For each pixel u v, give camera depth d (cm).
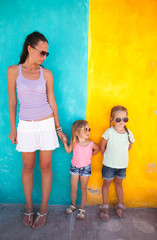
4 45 213
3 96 222
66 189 244
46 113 192
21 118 188
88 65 218
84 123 208
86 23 209
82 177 219
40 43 171
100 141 236
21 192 244
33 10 206
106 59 217
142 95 225
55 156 237
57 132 212
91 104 227
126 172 242
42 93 188
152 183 244
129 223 216
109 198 245
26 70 181
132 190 246
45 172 209
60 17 208
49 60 216
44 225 209
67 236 195
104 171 223
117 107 211
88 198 245
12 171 239
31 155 196
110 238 194
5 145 232
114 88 223
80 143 217
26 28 210
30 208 213
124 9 207
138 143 236
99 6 206
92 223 214
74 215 226
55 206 243
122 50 215
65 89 223
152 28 212
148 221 220
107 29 211
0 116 226
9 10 206
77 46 214
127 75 221
